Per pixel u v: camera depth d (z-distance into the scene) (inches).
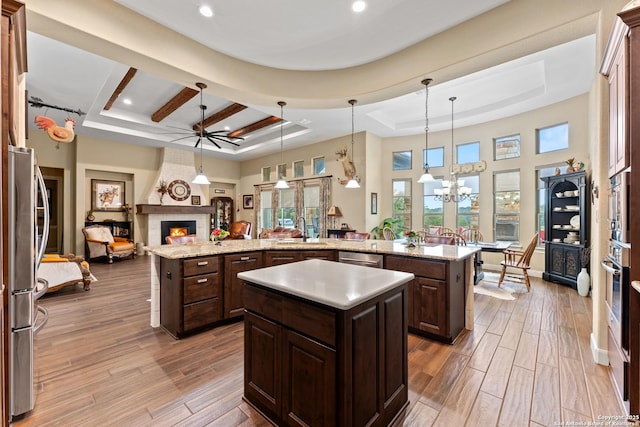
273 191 355.9
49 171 306.5
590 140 176.6
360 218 271.0
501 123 231.1
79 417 68.4
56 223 330.6
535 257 211.9
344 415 54.2
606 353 90.2
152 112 256.2
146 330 118.8
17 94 79.1
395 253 119.0
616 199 77.9
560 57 140.6
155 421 67.4
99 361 94.1
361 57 141.9
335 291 59.6
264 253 135.4
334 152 292.0
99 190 300.0
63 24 94.7
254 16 112.5
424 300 111.7
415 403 73.7
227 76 139.1
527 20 100.9
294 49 135.0
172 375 86.4
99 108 217.2
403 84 137.3
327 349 56.4
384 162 289.4
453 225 258.2
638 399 64.2
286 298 64.2
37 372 87.4
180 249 125.9
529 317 131.4
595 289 95.2
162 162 327.6
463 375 85.8
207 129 294.7
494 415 69.1
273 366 67.1
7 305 65.4
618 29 70.4
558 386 79.9
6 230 65.2
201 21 115.5
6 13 61.3
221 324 125.0
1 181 57.9
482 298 159.2
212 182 389.7
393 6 106.7
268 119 271.3
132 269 238.2
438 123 243.9
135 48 110.0
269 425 66.2
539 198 212.8
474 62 117.2
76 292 172.4
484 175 241.4
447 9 108.3
